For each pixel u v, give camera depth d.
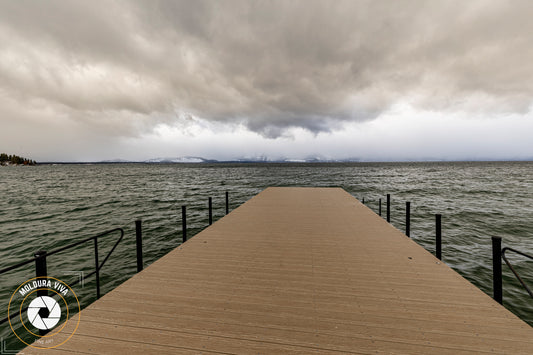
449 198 20.44
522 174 55.56
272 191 12.49
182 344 1.96
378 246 4.33
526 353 1.84
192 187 31.09
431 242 9.20
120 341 1.99
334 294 2.72
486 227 11.28
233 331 2.11
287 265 3.52
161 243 9.20
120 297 2.64
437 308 2.44
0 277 6.70
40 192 25.95
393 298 2.63
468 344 1.94
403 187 29.52
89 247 8.79
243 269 3.38
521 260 7.42
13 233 10.71
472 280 6.32
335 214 7.02
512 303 5.32
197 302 2.56
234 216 6.75
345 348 1.91
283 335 2.06
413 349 1.90
